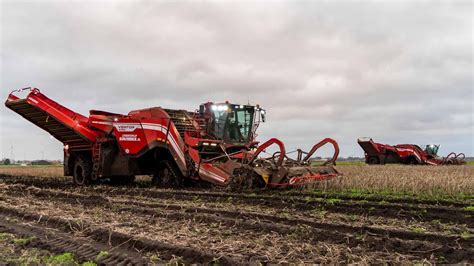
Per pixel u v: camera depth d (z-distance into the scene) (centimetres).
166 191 1316
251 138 1691
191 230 703
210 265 514
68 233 709
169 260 541
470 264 501
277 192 1245
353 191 1329
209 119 1609
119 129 1623
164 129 1475
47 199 1176
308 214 862
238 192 1263
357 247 582
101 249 604
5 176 2414
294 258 533
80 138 1759
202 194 1246
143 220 802
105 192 1379
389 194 1273
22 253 572
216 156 1488
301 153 1407
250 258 531
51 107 1758
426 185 1380
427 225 749
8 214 920
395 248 577
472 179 1484
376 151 3819
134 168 1631
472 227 742
